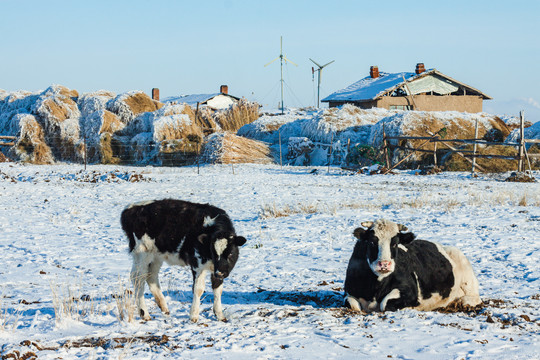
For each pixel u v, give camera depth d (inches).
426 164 1601.9
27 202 903.7
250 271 458.9
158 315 317.7
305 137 1918.1
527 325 304.3
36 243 564.1
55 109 2020.2
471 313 336.2
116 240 588.1
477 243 568.7
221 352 248.2
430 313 325.1
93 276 422.6
